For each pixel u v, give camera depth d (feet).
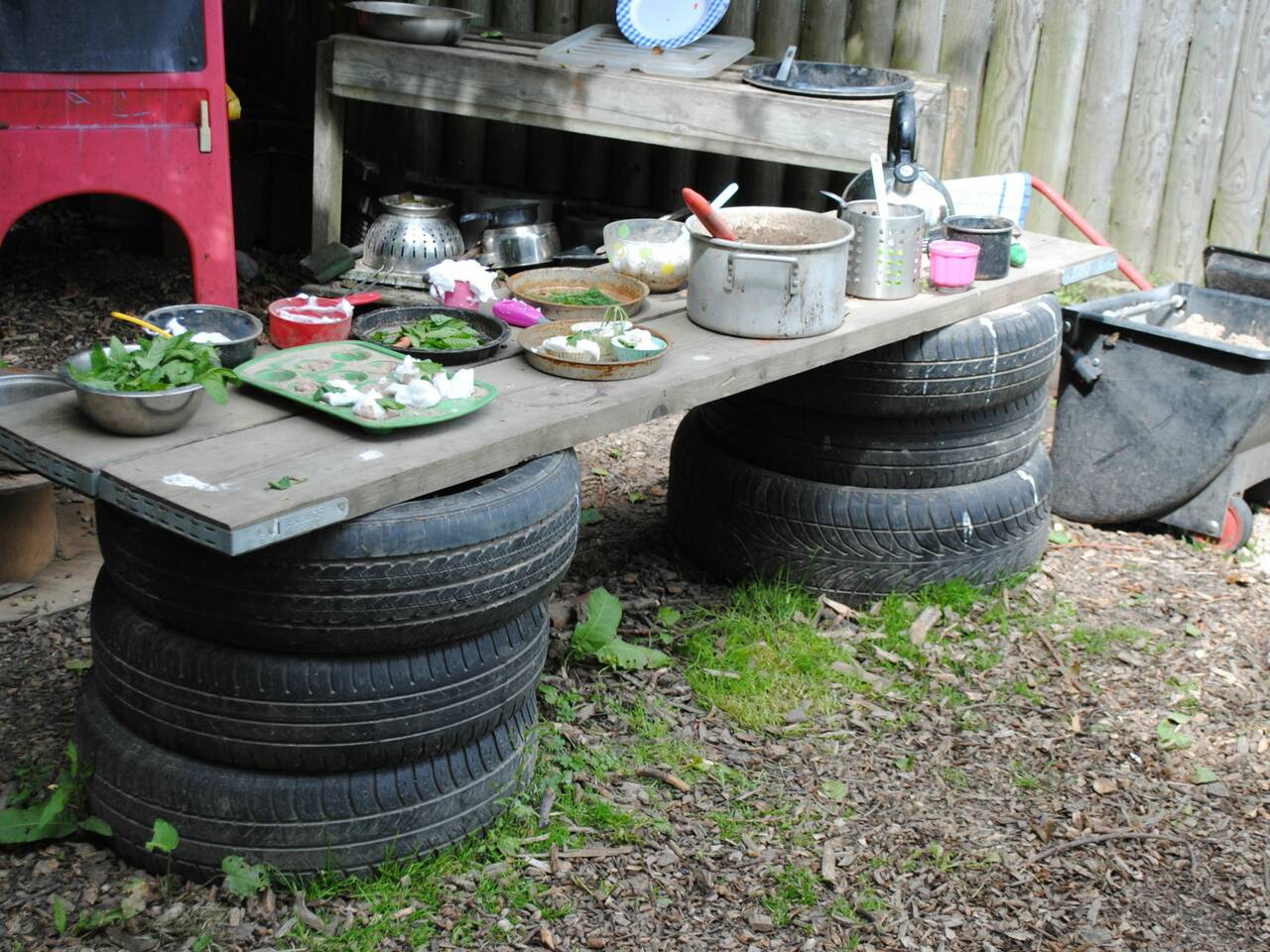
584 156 23.79
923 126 17.97
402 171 24.06
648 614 13.42
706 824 10.47
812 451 13.57
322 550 8.35
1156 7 20.29
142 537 8.75
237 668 8.70
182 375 8.88
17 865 9.48
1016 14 20.94
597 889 9.68
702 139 18.12
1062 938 9.58
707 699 12.01
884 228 12.33
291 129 24.41
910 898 9.86
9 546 12.92
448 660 9.09
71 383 8.74
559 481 9.52
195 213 18.94
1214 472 15.05
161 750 9.25
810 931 9.45
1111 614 14.06
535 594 9.36
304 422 9.17
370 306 18.13
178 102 18.39
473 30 22.77
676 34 19.74
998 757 11.61
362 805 9.19
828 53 21.98
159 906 9.13
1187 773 11.53
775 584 13.76
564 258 14.28
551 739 11.05
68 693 11.44
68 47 17.58
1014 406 13.83
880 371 12.98
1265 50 19.94
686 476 14.32
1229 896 10.11
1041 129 21.38
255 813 9.05
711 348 11.12
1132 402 15.37
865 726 11.86
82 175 18.22
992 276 13.47
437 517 8.59
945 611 13.61
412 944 9.00
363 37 20.62
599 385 10.17
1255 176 20.48
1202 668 13.12
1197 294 17.29
